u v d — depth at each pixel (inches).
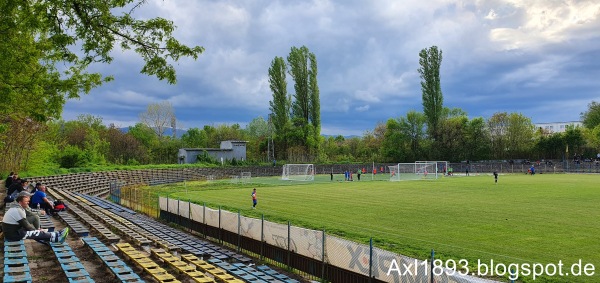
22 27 534.6
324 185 2536.9
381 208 1408.7
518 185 2228.1
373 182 2758.4
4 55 561.9
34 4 511.2
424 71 4188.0
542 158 4207.7
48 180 1959.9
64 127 3831.2
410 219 1163.3
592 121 4968.0
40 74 652.1
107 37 553.3
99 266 552.1
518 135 4259.4
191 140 4537.4
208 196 1926.7
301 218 1218.6
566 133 4101.9
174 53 581.9
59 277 482.6
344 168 4052.7
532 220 1107.3
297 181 2972.4
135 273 518.3
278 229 721.0
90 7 522.0
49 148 2576.3
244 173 3511.3
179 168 3228.3
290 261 689.0
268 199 1766.7
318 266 628.4
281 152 4136.3
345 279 576.1
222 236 918.4
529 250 784.3
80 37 546.0
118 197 1775.3
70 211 1083.9
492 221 1102.4
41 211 879.1
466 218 1160.2
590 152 4087.1
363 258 547.2
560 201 1510.8
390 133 4505.4
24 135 1951.3
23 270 446.9
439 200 1606.8
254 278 572.4
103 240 727.7
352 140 5044.3
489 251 779.4
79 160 2736.2
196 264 601.0
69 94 669.9
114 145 3462.1
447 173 3533.5
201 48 593.0
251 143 4539.9
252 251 799.1
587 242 845.2
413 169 3740.2
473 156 4175.7
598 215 1182.9
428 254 757.9
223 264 655.8
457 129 4229.8
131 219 1171.3
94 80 682.2
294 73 4128.9
